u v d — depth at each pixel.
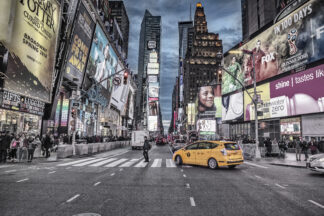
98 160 16.09
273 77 38.50
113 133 66.19
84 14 33.22
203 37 153.25
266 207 5.34
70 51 31.58
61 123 35.78
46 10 25.12
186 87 153.75
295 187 7.71
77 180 8.48
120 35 68.00
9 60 20.33
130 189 7.08
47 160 15.73
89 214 4.70
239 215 4.75
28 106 24.48
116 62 58.19
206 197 6.21
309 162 10.83
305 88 32.12
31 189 6.95
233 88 51.38
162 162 15.24
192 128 88.50
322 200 6.01
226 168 12.92
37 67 24.69
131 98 89.75
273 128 38.72
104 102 52.19
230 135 54.44
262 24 65.94
